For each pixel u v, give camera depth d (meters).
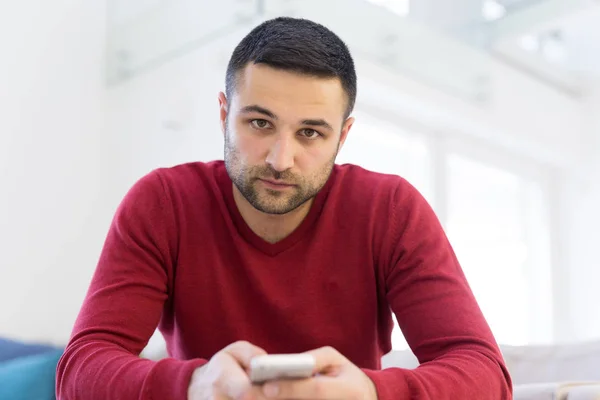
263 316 1.15
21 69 2.97
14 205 2.89
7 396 2.18
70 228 3.08
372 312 1.16
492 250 4.51
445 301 1.05
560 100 4.74
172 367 0.88
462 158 4.32
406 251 1.12
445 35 3.69
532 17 3.82
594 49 4.31
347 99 1.05
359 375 0.84
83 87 3.19
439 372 0.91
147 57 3.18
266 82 0.99
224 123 1.15
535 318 4.82
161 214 1.15
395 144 3.95
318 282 1.15
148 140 3.13
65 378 0.96
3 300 2.81
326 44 1.02
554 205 5.01
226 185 1.17
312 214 1.16
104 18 3.30
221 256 1.16
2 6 2.94
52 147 3.04
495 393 0.95
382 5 3.34
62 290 3.02
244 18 2.74
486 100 4.02
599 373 1.50
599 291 4.77
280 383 0.78
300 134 1.01
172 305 1.18
